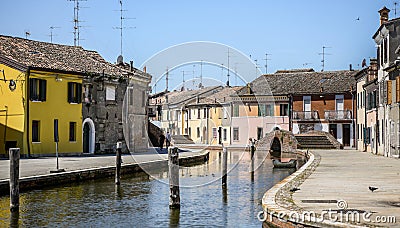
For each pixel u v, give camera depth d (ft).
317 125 208.44
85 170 83.51
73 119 136.26
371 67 154.92
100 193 71.31
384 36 128.98
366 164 96.78
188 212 56.95
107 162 105.91
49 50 143.74
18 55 128.36
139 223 51.44
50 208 59.21
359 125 175.63
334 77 216.54
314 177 70.23
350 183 62.34
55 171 80.12
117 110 149.69
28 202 62.69
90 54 158.10
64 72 132.87
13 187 56.65
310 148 182.29
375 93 143.84
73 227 49.65
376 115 139.74
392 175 73.15
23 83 123.44
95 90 143.33
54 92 130.82
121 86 151.12
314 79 219.00
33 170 83.87
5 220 52.42
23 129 123.03
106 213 56.65
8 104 125.18
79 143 138.10
